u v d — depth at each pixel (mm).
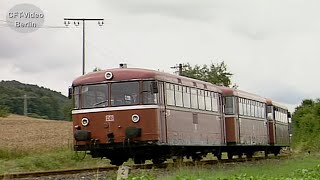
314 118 73312
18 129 57656
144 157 25375
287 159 38594
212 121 30781
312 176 20844
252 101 38500
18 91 121875
